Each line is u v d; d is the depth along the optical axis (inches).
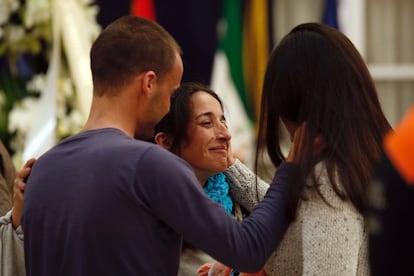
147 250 145.9
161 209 145.3
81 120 279.0
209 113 171.0
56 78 273.4
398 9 374.0
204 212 145.9
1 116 286.5
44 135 266.4
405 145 104.0
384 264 104.9
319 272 143.4
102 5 328.8
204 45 337.7
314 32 153.7
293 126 157.0
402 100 376.5
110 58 153.2
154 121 156.0
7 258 167.9
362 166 147.0
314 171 147.3
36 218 151.9
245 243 146.4
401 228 103.7
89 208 146.1
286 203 149.1
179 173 146.1
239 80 337.1
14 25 286.5
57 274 149.4
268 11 342.3
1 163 201.8
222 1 338.0
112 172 146.4
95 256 145.7
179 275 179.6
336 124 148.9
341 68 151.0
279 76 153.7
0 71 295.0
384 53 374.9
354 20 361.4
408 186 103.3
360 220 146.9
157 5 335.0
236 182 178.9
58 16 283.0
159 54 153.5
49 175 152.4
